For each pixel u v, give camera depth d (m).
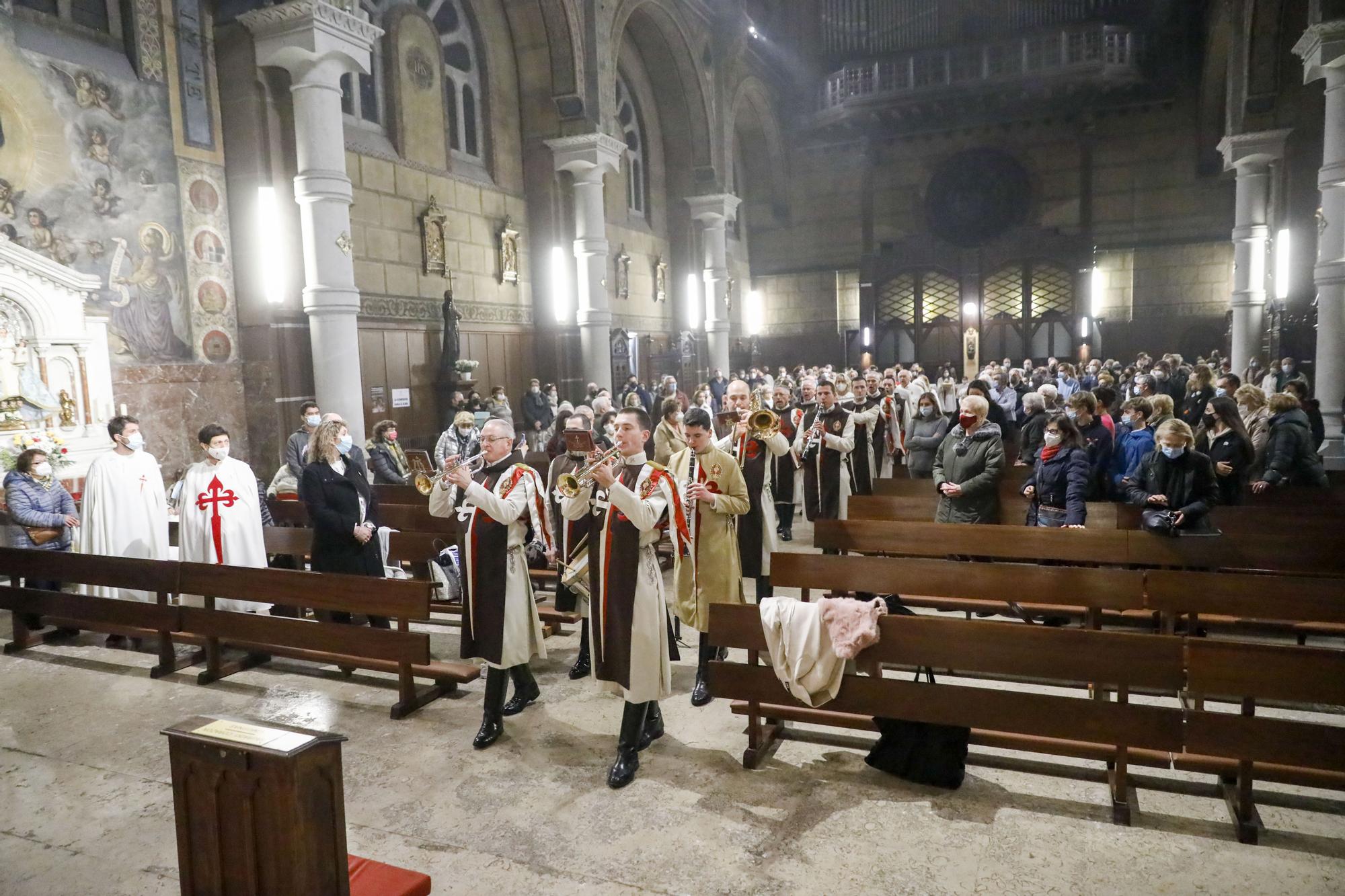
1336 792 3.96
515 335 18.09
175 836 3.88
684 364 24.34
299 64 11.18
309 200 11.34
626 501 4.11
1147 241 27.58
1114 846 3.56
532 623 4.83
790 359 32.12
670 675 4.72
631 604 4.25
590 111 17.94
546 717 5.08
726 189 25.06
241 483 6.64
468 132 17.06
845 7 29.36
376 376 14.26
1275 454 7.10
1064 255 27.38
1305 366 19.06
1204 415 8.30
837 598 4.24
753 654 4.40
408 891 2.62
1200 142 26.58
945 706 3.99
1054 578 4.79
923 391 13.83
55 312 8.94
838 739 4.65
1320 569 5.35
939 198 29.78
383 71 14.66
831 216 31.31
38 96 9.42
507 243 17.67
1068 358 27.72
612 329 20.67
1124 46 25.77
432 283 15.61
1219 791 3.98
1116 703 3.72
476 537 4.70
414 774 4.38
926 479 8.41
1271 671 3.54
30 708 5.39
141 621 5.97
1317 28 12.56
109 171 10.15
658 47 22.97
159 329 10.71
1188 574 4.59
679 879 3.42
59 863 3.67
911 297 29.61
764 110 29.31
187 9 11.03
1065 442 6.26
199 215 11.23
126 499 6.93
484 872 3.52
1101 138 27.92
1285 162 21.34
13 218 9.18
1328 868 3.37
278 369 11.70
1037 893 3.26
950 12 28.12
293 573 5.46
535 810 4.00
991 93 26.39
